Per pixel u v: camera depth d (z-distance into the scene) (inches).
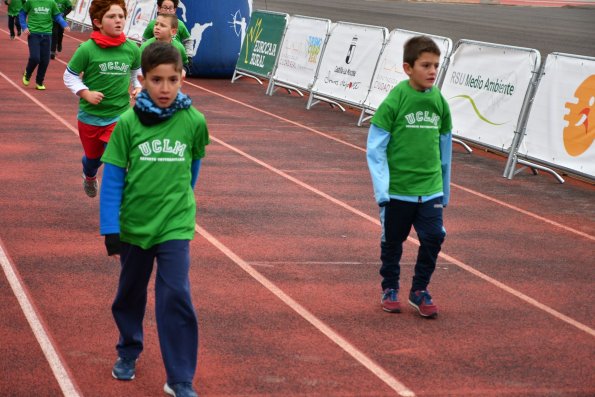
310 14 1523.1
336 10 1660.9
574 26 1542.8
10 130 518.0
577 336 246.5
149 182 187.3
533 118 470.0
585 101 439.5
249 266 293.3
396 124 246.2
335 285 279.0
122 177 189.2
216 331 235.3
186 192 191.6
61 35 976.3
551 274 305.4
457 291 281.6
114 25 330.6
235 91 763.4
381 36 607.2
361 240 331.9
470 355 228.2
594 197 437.4
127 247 191.9
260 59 776.9
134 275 194.2
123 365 202.4
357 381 208.1
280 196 395.2
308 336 235.3
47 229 325.4
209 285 272.5
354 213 372.2
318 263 300.8
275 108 673.0
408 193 247.9
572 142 444.5
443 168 256.4
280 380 206.4
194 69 828.6
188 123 190.1
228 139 530.6
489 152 546.0
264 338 232.4
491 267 309.9
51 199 369.7
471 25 1451.8
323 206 381.4
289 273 288.4
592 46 1170.6
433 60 243.9
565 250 338.0
